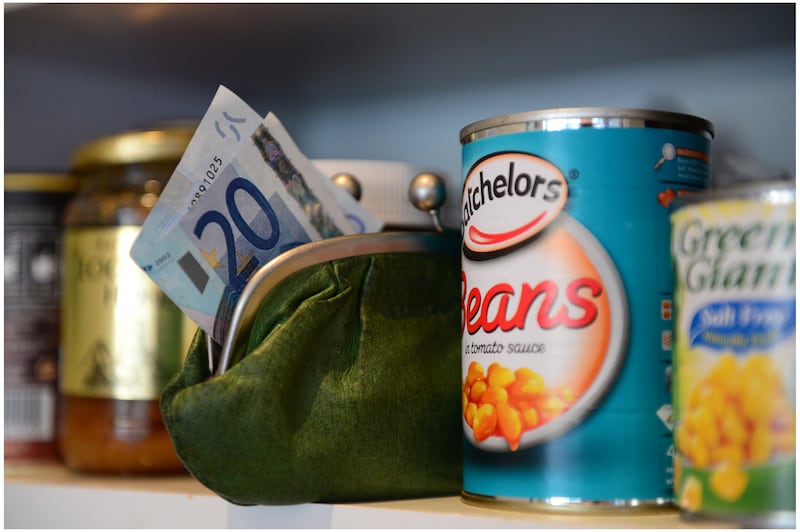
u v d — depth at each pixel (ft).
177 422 1.48
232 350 1.55
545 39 2.22
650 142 1.47
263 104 2.85
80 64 2.67
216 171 1.64
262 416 1.50
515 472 1.47
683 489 1.32
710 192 1.29
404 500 1.67
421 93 2.71
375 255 1.69
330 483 1.58
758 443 1.23
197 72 2.67
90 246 2.17
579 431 1.44
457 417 1.74
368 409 1.62
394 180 1.99
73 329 2.20
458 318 1.78
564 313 1.44
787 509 1.22
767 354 1.23
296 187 1.73
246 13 2.13
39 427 2.34
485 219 1.52
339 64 2.49
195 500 1.76
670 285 1.47
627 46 2.27
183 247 1.59
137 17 2.22
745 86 2.26
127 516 1.88
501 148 1.50
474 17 2.08
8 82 2.69
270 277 1.58
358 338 1.65
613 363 1.44
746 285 1.24
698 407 1.29
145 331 2.10
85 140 2.81
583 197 1.45
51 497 2.02
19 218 2.39
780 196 1.23
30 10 2.21
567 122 1.46
